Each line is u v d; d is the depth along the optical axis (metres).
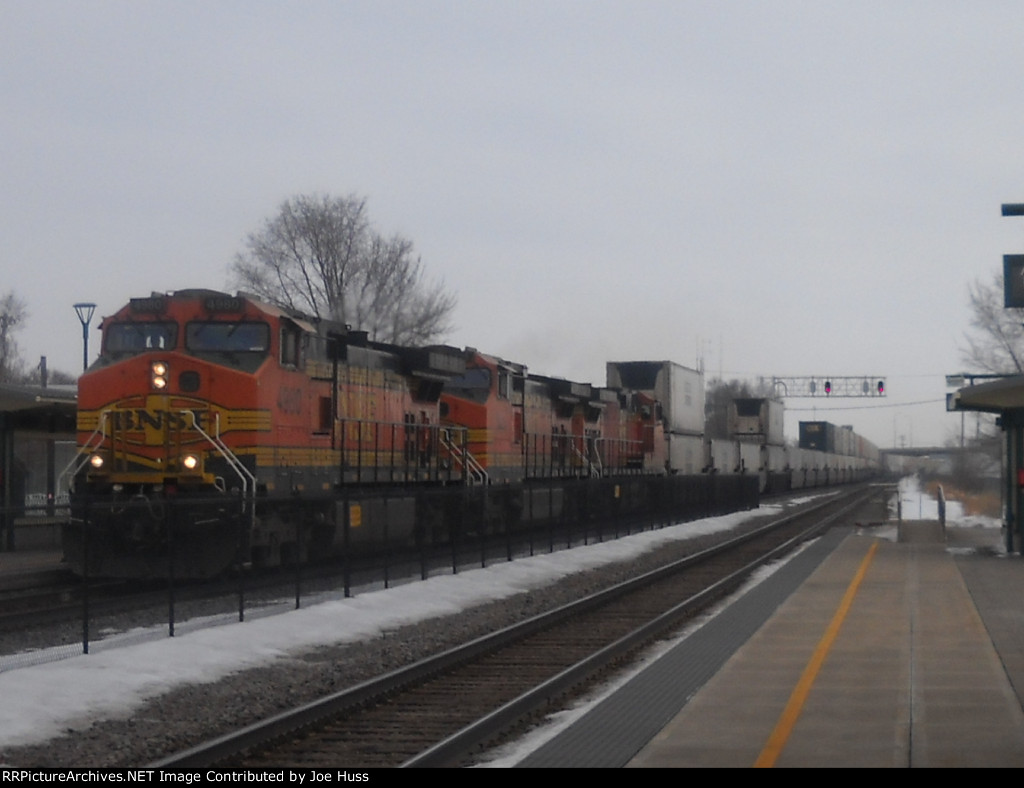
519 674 15.34
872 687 13.03
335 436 26.31
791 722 11.30
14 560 23.12
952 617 18.80
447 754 10.50
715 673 13.98
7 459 28.47
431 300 65.31
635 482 41.94
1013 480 31.12
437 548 31.84
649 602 22.92
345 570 21.48
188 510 22.02
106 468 22.86
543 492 37.81
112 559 22.45
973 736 10.70
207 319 23.61
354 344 28.78
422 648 16.94
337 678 14.52
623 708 11.99
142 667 14.30
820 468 99.94
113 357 23.78
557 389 42.72
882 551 32.12
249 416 22.56
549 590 24.61
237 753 10.65
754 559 31.72
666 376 55.81
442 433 33.19
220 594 20.22
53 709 12.04
